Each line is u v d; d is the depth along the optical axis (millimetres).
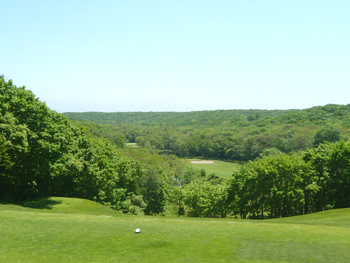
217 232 20781
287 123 190250
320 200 49562
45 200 38531
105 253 16047
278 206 51562
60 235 19250
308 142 134125
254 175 50438
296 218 31969
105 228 21297
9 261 14594
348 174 45688
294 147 137125
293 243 17969
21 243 17422
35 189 43625
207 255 15805
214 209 57750
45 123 37625
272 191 49031
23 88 38625
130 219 25016
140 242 18094
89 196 51531
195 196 60844
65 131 45469
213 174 101750
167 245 17547
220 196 57500
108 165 54500
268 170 48500
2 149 31078
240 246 17375
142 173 70875
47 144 36906
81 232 20094
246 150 158375
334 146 49844
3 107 33219
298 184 49062
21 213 25562
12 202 35219
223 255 15789
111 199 55594
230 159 172125
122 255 15758
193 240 18641
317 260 14734
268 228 22188
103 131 165250
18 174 38312
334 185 47750
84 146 53125
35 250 16328
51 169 38281
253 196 52375
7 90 35531
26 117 36625
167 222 24062
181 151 190250
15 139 32531
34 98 38375
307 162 49906
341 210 35719
